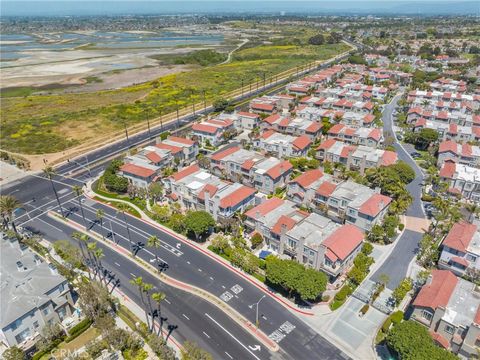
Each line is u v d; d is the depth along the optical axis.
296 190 106.25
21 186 126.75
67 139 168.12
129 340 63.75
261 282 80.44
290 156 138.12
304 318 70.88
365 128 155.12
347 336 66.88
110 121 190.88
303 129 155.50
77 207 112.75
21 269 73.12
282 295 76.62
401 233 95.44
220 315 72.19
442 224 94.75
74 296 75.88
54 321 69.06
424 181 121.81
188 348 59.16
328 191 99.75
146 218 105.94
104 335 63.22
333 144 139.38
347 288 76.00
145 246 93.56
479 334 57.00
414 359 54.47
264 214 93.56
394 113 192.25
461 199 109.94
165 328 69.31
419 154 143.00
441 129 150.88
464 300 65.00
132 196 115.19
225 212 96.56
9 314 62.22
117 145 160.75
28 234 99.00
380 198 96.25
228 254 88.44
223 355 63.72
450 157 128.62
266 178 112.44
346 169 126.81
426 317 64.88
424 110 178.00
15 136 171.00
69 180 130.00
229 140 162.12
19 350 61.25
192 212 94.75
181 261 87.81
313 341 66.06
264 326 69.31
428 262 83.00
